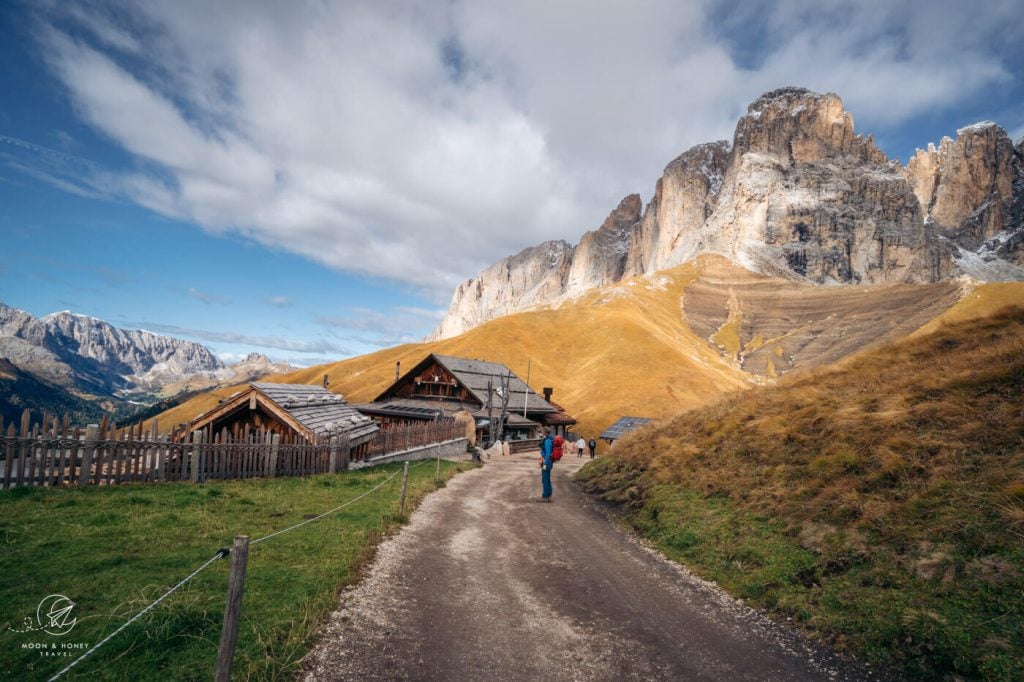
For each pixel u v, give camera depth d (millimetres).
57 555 8102
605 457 28391
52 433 13164
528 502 18188
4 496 11781
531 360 125438
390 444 27047
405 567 9750
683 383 107125
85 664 5297
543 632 7535
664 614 8539
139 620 6152
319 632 6699
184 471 15492
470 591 8906
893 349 19562
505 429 53188
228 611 4820
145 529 9852
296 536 10453
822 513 11102
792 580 9398
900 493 10453
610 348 127188
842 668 6867
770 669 6801
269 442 17750
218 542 9406
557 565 10797
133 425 14727
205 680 5246
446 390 54594
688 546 12164
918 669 6637
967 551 8297
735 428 18531
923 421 12688
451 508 15859
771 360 165875
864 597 8266
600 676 6379
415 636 7023
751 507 12883
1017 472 9430
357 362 138125
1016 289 150500
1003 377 12922
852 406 15125
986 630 6828
